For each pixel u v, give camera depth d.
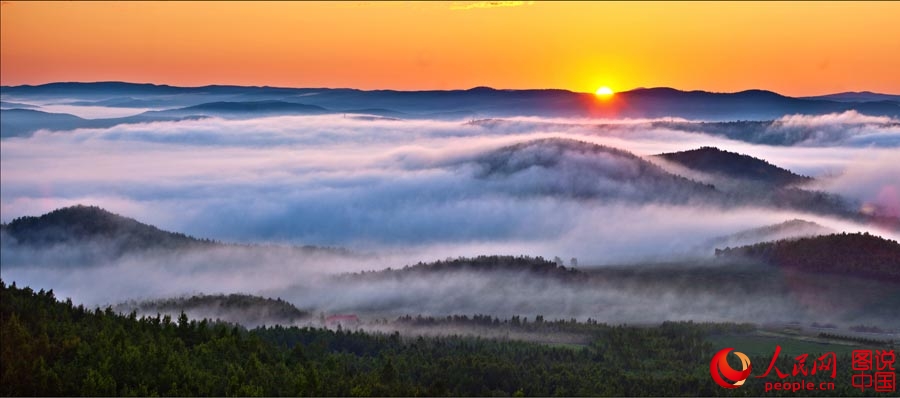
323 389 176.25
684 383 197.50
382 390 179.75
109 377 165.38
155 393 164.75
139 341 191.25
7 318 190.62
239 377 177.00
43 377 163.62
